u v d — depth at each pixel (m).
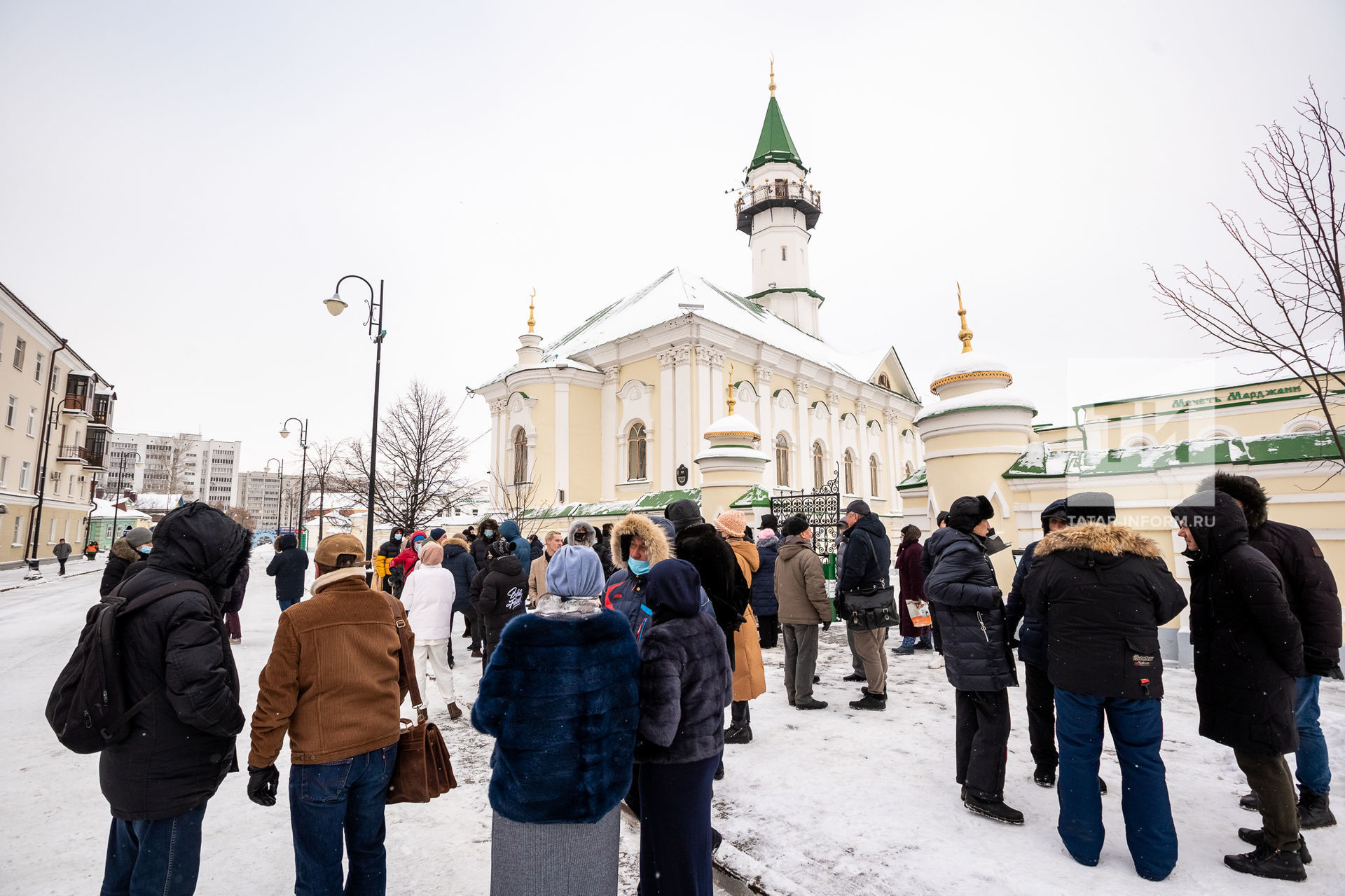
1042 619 3.73
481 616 8.38
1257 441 6.82
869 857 3.50
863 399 32.81
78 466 40.72
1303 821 3.68
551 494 25.03
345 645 2.81
